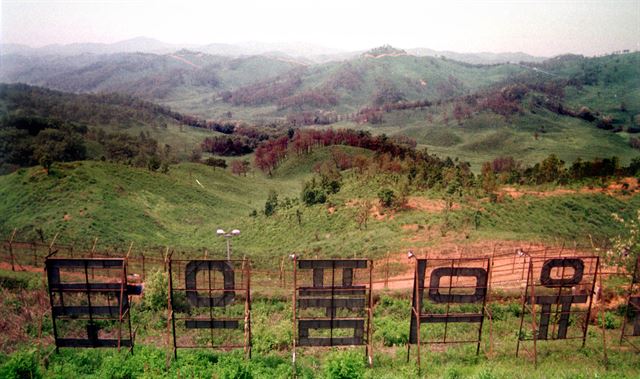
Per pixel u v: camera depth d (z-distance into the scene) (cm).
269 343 2436
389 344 2455
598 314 2605
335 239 6034
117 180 9944
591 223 5706
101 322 2794
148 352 2086
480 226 5475
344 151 17512
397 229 5750
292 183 16638
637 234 3319
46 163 9175
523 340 2116
